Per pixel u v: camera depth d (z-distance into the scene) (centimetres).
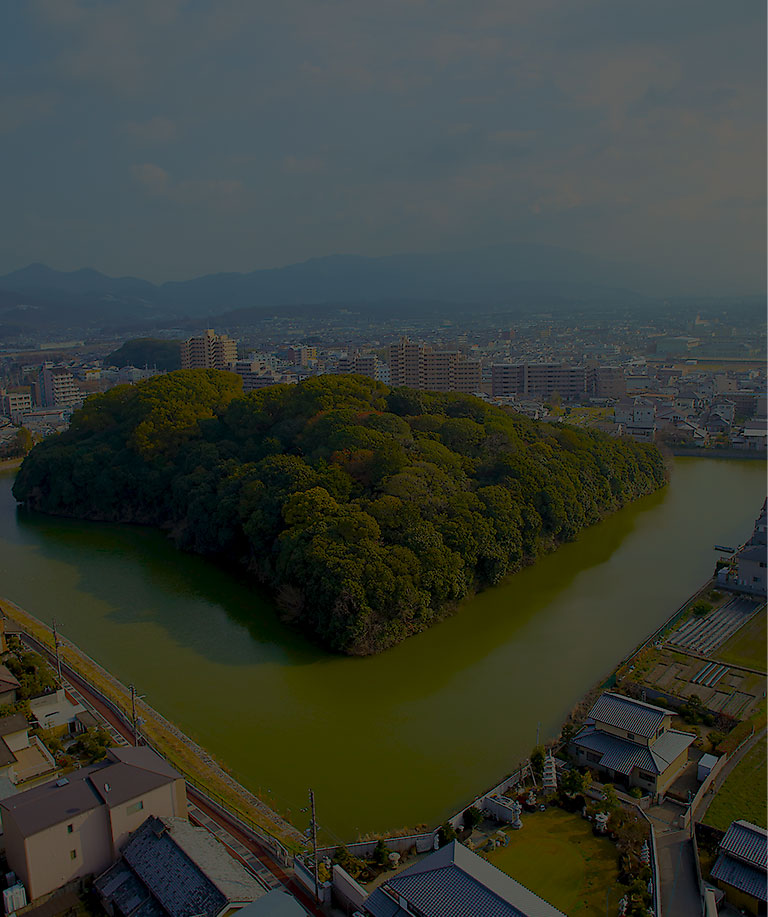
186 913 4438
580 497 13638
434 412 14838
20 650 8269
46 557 12581
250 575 11400
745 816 5578
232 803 5919
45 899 4881
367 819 5809
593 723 6619
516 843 5406
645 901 4725
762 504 15600
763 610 9512
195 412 15700
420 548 9625
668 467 18375
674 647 8519
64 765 6297
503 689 7844
